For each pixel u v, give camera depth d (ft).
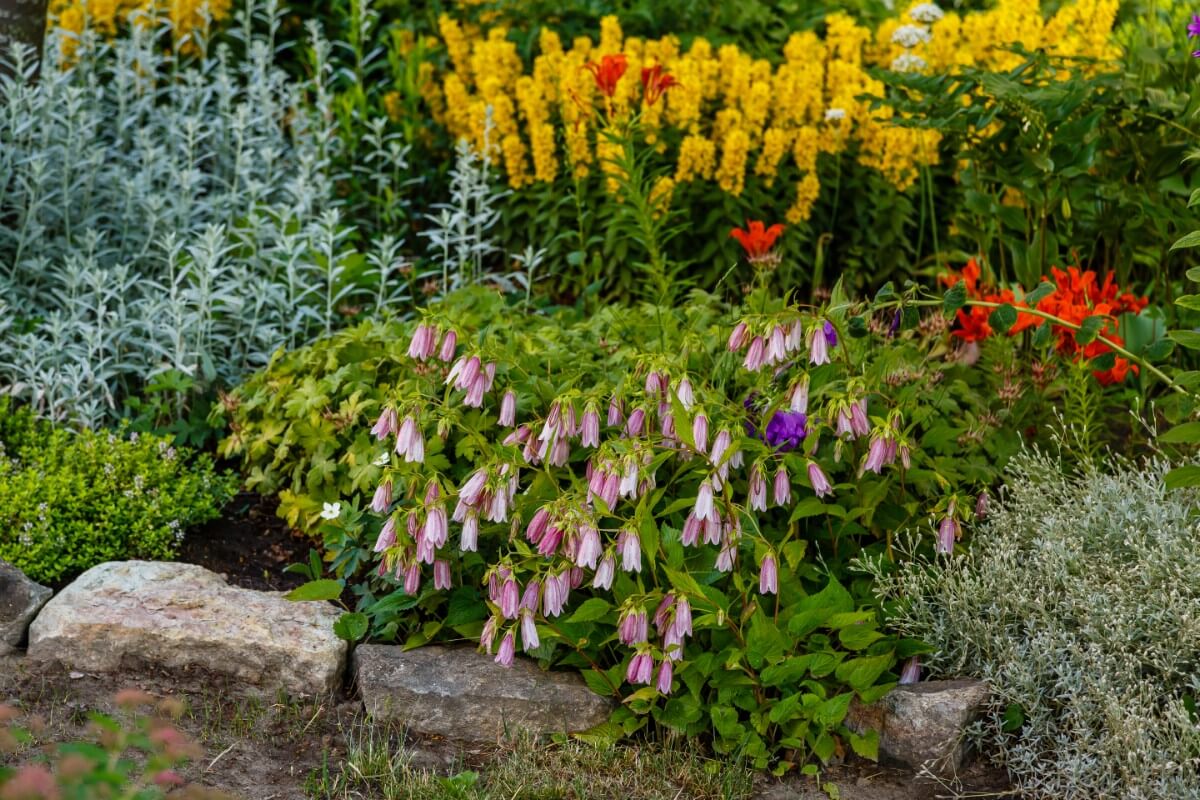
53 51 20.53
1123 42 21.47
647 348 14.98
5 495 14.19
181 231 19.40
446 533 11.48
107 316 17.88
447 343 12.06
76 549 14.33
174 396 17.13
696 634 12.42
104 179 19.27
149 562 13.80
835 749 12.03
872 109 17.67
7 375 16.90
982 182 17.87
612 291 20.42
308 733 12.15
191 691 12.61
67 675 12.62
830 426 12.72
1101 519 12.70
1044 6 25.23
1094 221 18.04
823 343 11.69
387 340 15.80
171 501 14.73
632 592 11.93
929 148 19.43
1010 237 17.81
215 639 12.79
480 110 20.89
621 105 18.20
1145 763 10.77
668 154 20.65
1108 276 16.61
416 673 12.51
